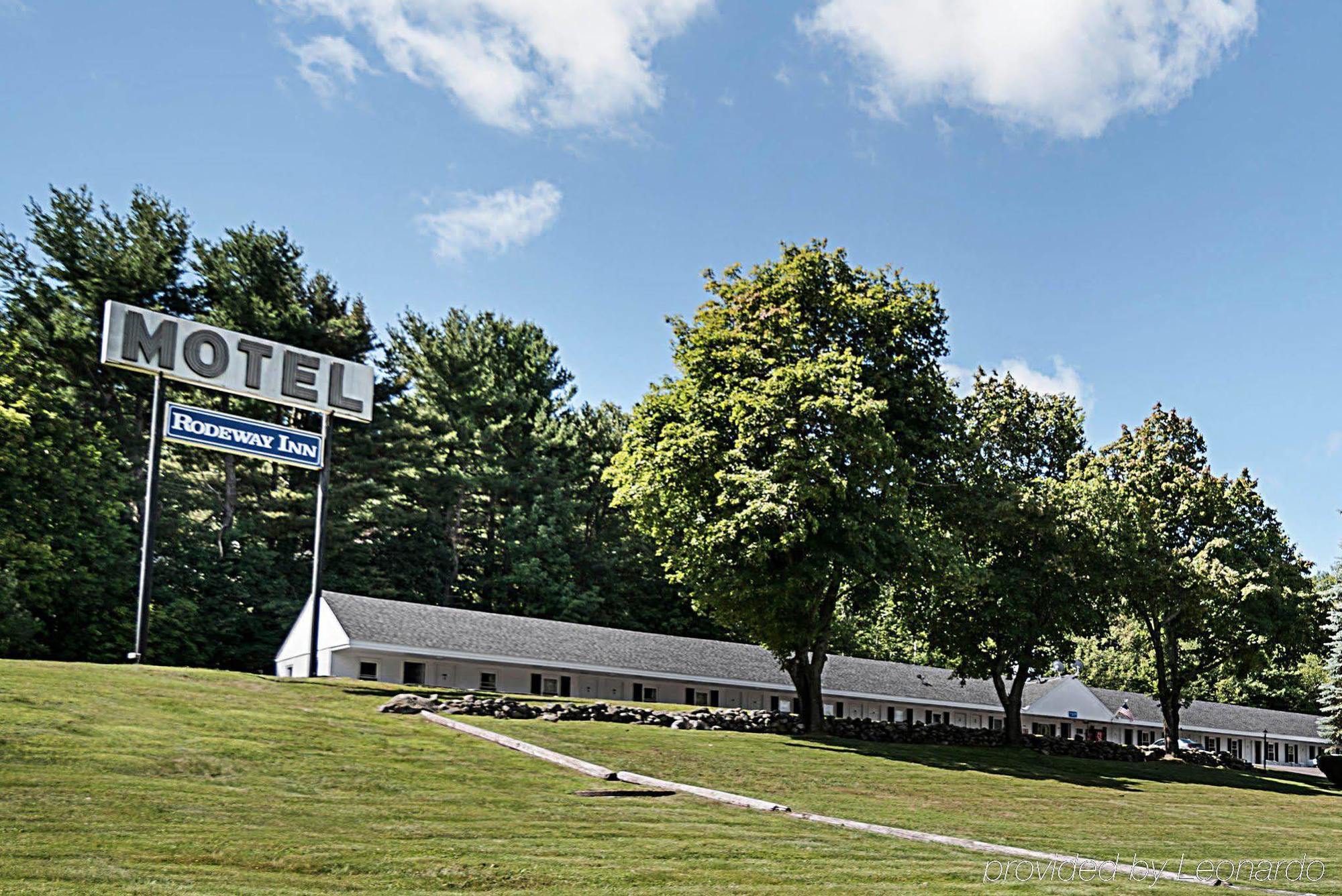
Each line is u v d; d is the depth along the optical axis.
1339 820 35.47
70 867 12.33
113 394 59.78
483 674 48.81
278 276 63.50
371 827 16.64
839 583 39.59
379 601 48.91
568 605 69.44
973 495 44.06
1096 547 45.25
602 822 18.81
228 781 19.66
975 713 67.81
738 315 40.66
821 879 15.13
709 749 31.09
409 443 68.50
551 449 76.50
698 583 39.19
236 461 63.59
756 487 34.72
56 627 50.81
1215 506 52.66
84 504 51.66
